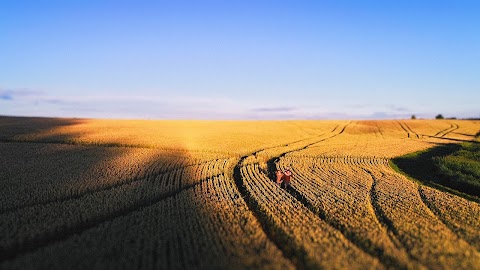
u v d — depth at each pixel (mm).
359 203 21875
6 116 81312
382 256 14266
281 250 15039
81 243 14852
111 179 26453
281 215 19062
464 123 89188
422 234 16516
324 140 58062
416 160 40719
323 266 12969
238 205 20922
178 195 22750
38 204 20406
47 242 15773
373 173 32906
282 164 35562
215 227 16891
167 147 42219
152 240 15180
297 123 84688
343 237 15789
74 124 66875
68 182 25391
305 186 26703
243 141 50719
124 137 48969
